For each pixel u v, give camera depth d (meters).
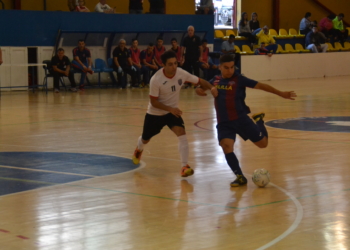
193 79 7.69
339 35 36.75
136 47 25.97
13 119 14.35
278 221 5.46
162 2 28.69
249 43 32.78
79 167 8.38
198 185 7.15
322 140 10.76
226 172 7.98
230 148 7.22
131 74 25.67
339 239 4.89
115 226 5.34
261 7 36.53
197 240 4.90
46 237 5.00
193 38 26.73
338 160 8.72
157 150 9.86
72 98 20.59
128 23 27.03
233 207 6.02
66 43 25.50
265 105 18.19
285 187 6.96
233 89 7.22
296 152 9.47
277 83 28.44
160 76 7.65
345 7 41.22
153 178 7.60
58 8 28.16
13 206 6.11
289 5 37.91
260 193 6.66
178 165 8.52
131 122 13.81
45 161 8.87
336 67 34.75
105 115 15.29
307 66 33.00
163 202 6.27
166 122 7.90
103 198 6.46
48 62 23.77
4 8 26.11
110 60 26.08
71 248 4.70
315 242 4.81
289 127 12.73
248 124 7.24
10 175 7.79
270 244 4.77
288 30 38.12
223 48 28.77
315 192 6.66
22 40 23.97
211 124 13.41
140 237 4.99
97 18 26.02
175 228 5.26
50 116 15.02
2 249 4.68
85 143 10.66
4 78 23.58
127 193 6.72
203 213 5.79
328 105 17.97
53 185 7.16
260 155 9.23
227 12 35.56
